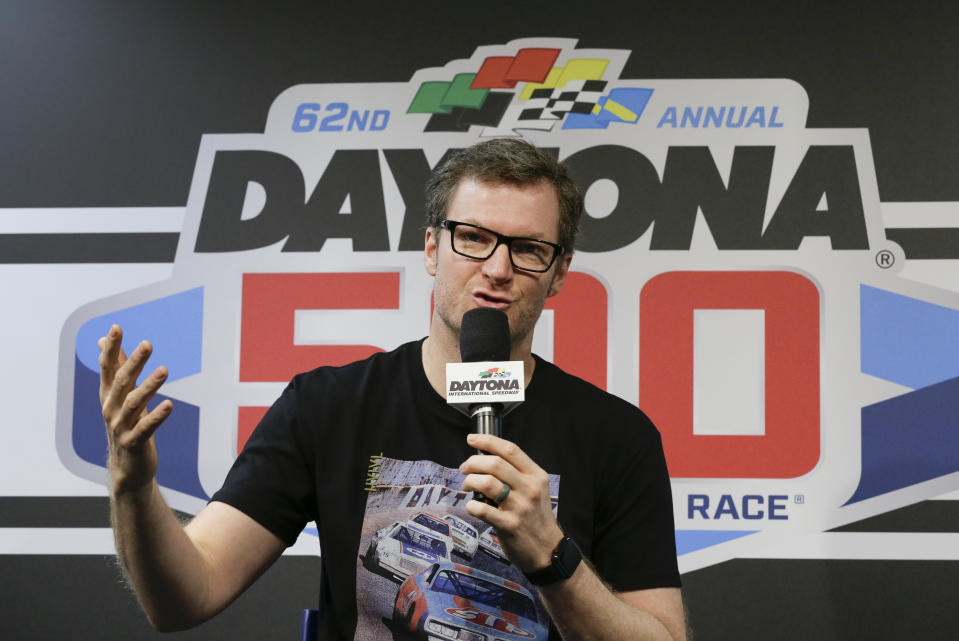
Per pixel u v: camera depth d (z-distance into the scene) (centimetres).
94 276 393
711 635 363
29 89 403
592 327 383
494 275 211
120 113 401
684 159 390
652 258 385
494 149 225
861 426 372
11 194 397
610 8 398
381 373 239
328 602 226
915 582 362
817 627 362
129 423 165
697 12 396
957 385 371
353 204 395
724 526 370
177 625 196
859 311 378
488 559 218
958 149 383
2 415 386
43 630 374
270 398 386
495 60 399
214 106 401
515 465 169
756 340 379
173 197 396
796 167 387
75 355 388
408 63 401
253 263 393
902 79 388
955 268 376
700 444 375
